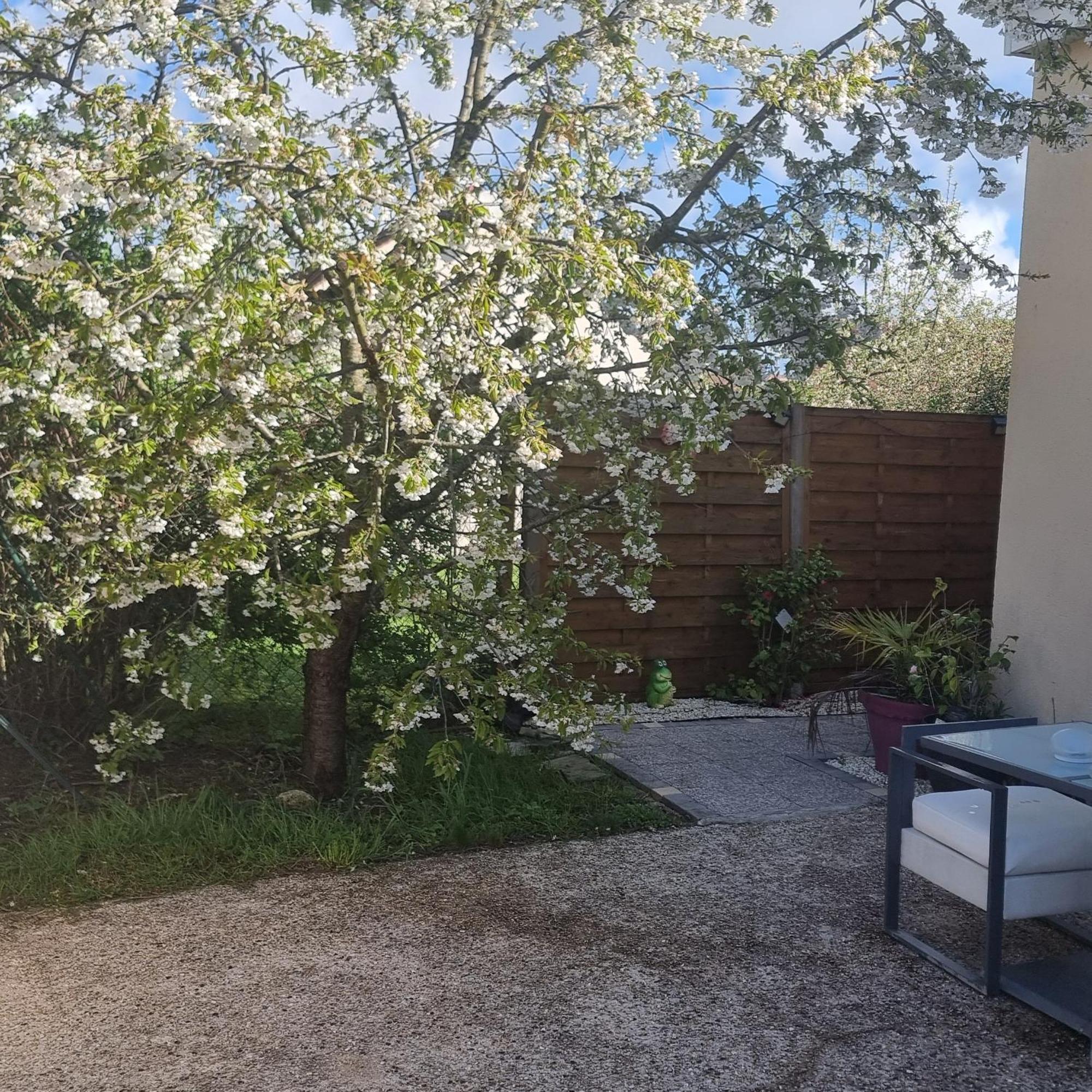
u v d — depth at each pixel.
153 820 4.12
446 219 3.76
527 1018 2.90
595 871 4.03
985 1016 2.97
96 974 3.12
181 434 3.51
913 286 10.60
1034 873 3.12
